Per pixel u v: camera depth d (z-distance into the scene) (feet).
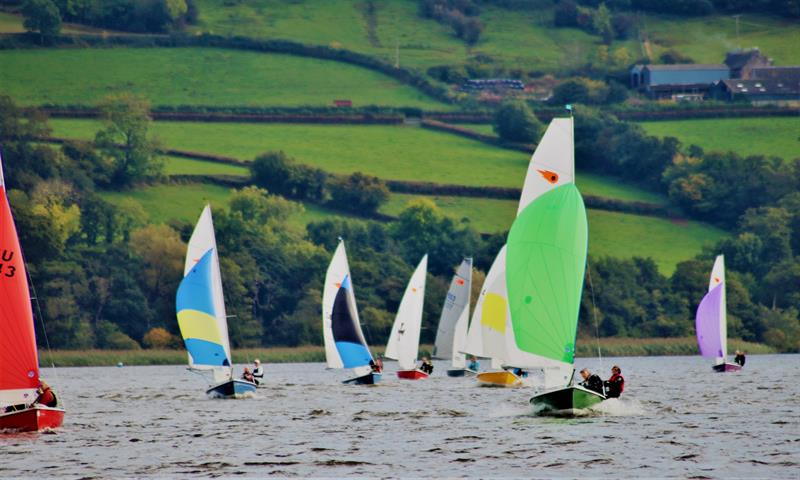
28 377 557.74
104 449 538.47
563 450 507.30
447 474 455.22
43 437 583.58
